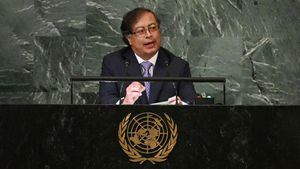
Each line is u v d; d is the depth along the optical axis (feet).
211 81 26.76
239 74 58.23
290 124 25.11
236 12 58.49
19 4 58.54
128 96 31.32
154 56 37.63
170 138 24.99
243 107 25.09
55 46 58.29
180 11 58.29
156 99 34.68
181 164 24.99
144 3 57.98
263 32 58.34
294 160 25.05
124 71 36.86
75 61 58.13
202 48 58.23
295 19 58.49
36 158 25.05
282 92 58.44
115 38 57.98
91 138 25.00
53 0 58.34
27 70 58.34
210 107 25.07
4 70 58.34
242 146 25.05
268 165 25.07
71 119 25.09
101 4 58.23
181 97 34.81
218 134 25.07
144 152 24.95
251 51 58.44
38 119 25.11
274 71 58.44
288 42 58.54
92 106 25.09
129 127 24.99
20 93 58.29
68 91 57.93
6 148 25.13
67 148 25.00
